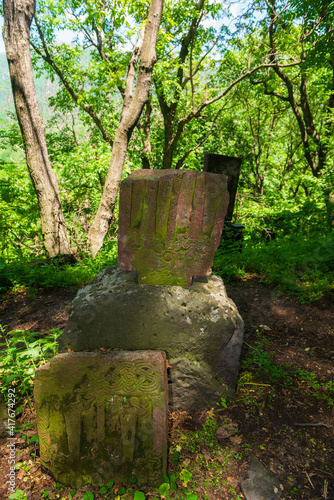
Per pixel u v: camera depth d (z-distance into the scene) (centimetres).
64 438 205
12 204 815
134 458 204
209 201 248
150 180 245
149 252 257
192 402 256
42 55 1020
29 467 218
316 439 224
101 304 254
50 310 446
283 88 1401
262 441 225
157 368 199
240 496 193
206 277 285
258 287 458
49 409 204
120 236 257
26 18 617
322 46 666
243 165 1789
